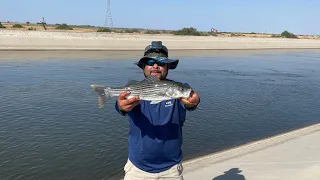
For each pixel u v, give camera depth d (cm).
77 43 5528
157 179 425
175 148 424
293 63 4778
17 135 1176
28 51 4791
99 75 2725
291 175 755
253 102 1898
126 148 1084
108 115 1464
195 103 392
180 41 6969
